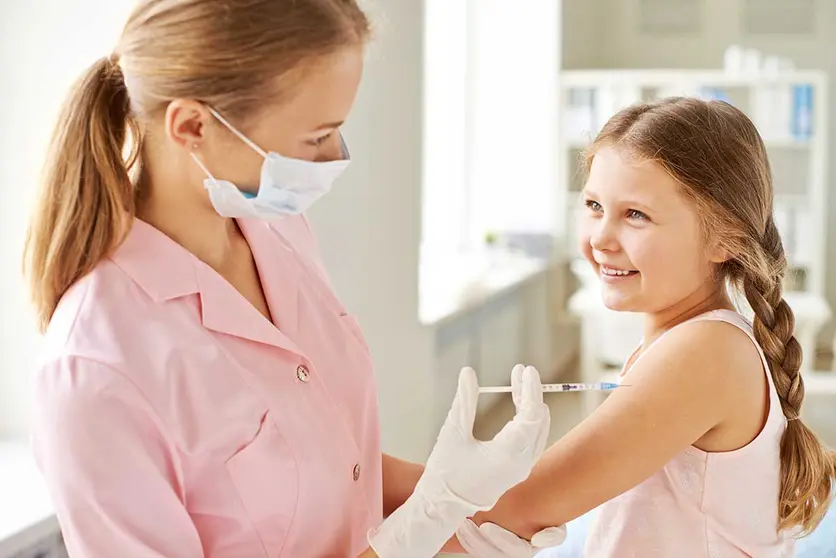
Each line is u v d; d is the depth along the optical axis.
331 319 1.36
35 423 1.09
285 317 1.27
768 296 1.32
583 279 5.71
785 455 1.31
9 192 2.35
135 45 1.08
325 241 2.98
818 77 5.80
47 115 2.32
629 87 5.91
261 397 1.15
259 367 1.17
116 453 1.04
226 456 1.12
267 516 1.15
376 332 3.31
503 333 5.58
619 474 1.23
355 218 3.14
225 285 1.17
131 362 1.07
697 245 1.26
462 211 5.91
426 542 1.14
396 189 3.37
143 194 1.19
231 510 1.13
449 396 4.53
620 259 1.28
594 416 1.26
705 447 1.27
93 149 1.10
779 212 5.98
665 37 7.02
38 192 1.13
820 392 4.21
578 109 6.02
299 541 1.18
